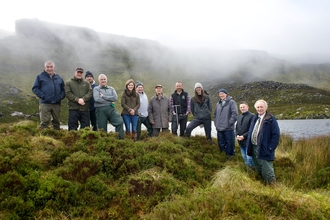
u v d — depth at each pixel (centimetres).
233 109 889
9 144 555
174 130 1052
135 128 923
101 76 859
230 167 692
